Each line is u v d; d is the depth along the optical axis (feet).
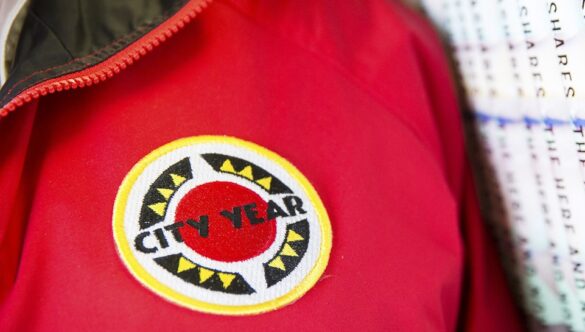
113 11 1.36
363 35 1.58
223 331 1.17
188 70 1.42
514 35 1.51
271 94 1.44
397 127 1.49
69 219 1.23
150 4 1.37
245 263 1.21
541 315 1.77
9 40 1.36
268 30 1.51
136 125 1.33
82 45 1.32
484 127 1.72
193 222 1.22
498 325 1.71
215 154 1.31
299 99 1.45
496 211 1.79
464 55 1.71
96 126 1.34
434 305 1.41
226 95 1.40
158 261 1.18
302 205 1.30
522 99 1.55
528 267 1.75
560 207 1.57
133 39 1.33
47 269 1.21
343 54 1.52
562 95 1.44
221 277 1.19
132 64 1.41
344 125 1.44
